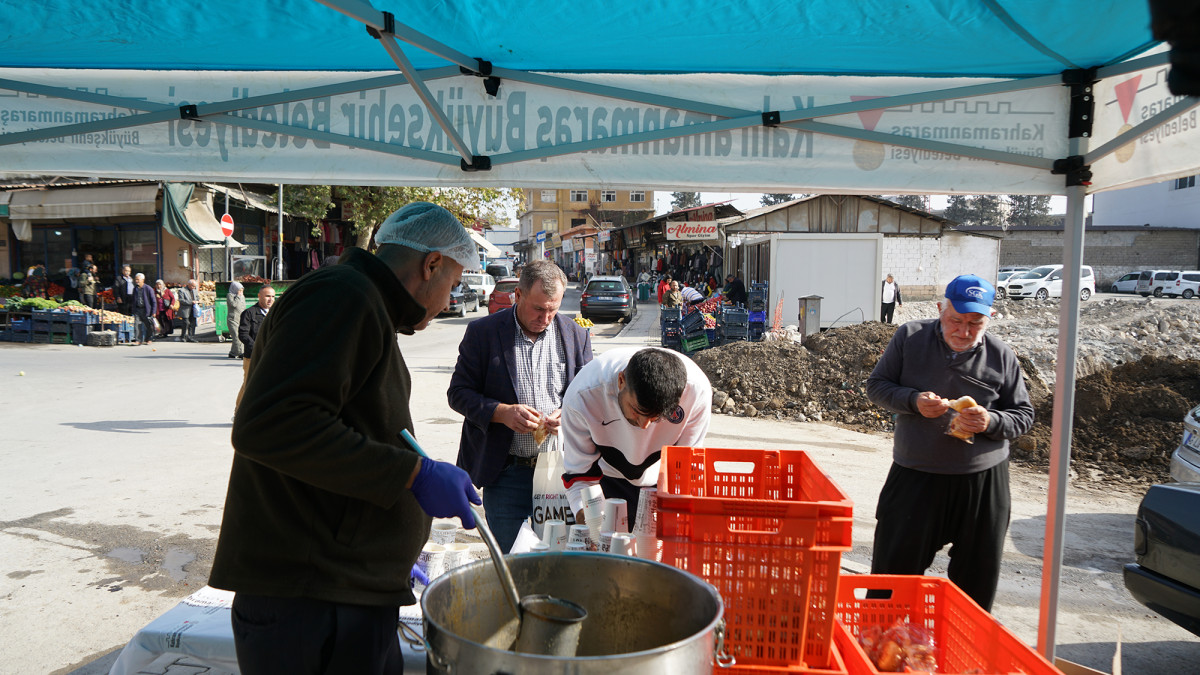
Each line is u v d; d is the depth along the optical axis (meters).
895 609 2.34
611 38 2.60
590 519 2.66
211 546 4.80
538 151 2.91
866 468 7.23
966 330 3.01
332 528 1.69
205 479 6.19
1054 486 2.88
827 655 1.84
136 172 2.99
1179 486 3.48
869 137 2.89
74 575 4.35
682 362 2.47
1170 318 11.41
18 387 10.61
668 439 2.90
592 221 60.81
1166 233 39.34
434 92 2.93
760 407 10.10
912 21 2.42
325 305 1.59
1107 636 3.97
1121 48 2.61
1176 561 3.35
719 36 2.56
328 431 1.52
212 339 17.91
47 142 2.98
